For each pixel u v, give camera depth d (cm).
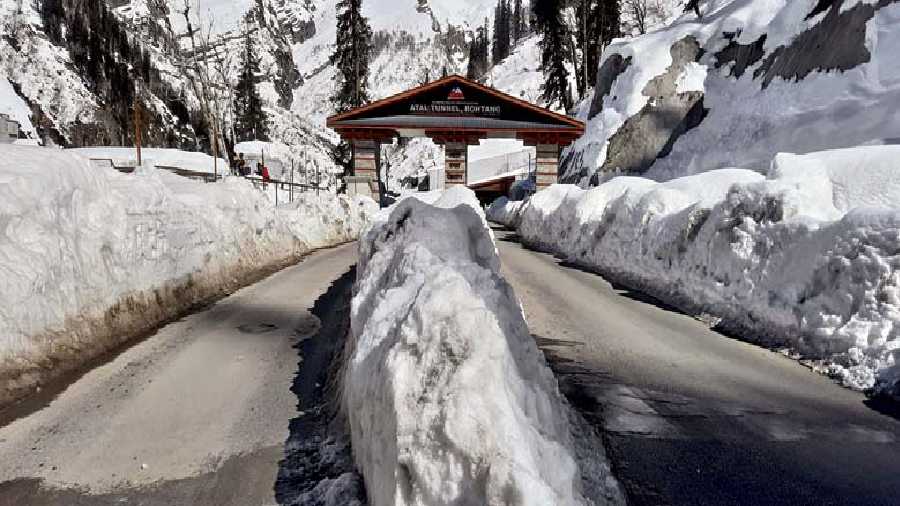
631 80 3105
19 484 378
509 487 215
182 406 516
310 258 1709
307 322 859
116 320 720
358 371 360
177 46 3962
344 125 2791
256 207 1525
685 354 689
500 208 3925
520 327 360
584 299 1023
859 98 1784
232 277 1197
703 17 3284
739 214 874
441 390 256
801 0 2469
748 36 2697
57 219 631
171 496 365
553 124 2783
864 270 612
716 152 2416
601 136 3091
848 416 498
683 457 417
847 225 657
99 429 463
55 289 598
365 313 461
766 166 1977
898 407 515
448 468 234
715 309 857
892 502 357
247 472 395
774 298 739
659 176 2670
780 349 692
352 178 2872
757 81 2498
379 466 282
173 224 943
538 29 4741
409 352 286
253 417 493
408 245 446
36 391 534
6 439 441
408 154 9775
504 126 2783
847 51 1994
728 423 483
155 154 3850
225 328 806
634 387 571
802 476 390
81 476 389
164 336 750
